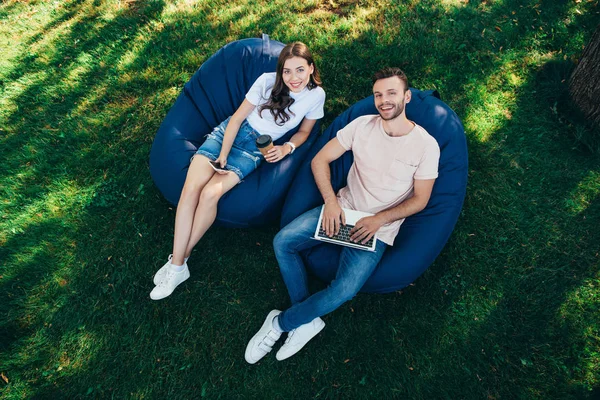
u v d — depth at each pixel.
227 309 2.77
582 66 3.09
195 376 2.58
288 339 2.54
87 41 4.04
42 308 2.79
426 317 2.70
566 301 2.66
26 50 4.04
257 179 2.71
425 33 3.70
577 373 2.47
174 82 3.68
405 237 2.52
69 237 3.04
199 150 2.66
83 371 2.61
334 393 2.52
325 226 2.42
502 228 2.92
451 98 3.42
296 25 3.86
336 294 2.33
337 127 2.78
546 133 3.22
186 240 2.57
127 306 2.79
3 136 3.55
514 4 3.82
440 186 2.55
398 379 2.54
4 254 2.99
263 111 2.67
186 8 4.12
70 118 3.59
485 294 2.73
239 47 2.99
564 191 3.00
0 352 2.65
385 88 2.14
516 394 2.45
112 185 3.22
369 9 3.90
